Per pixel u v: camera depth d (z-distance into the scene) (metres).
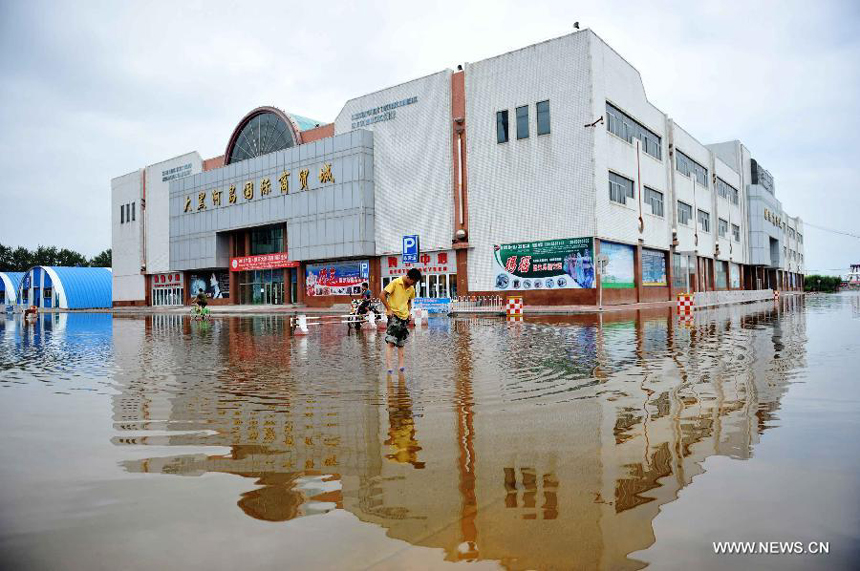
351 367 9.14
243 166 45.56
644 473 3.67
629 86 34.88
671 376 7.51
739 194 60.69
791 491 3.29
